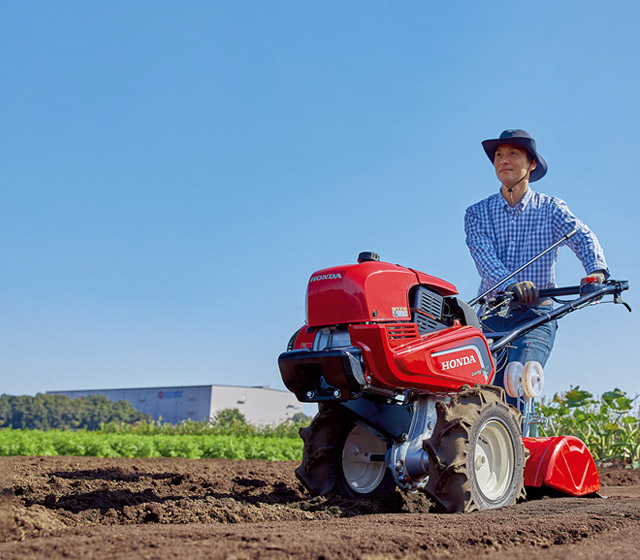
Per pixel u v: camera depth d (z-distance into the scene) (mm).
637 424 10055
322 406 4520
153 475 6074
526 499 4641
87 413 58656
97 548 2182
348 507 4094
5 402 56250
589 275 5207
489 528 2824
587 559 2314
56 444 11430
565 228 5574
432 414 4203
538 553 2396
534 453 4523
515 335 4934
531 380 4832
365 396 4430
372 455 4621
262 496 4527
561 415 10039
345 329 4051
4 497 4078
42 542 2311
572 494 4594
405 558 2238
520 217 5738
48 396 57750
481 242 5770
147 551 2135
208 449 11922
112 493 4180
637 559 2334
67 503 3807
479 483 3984
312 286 4172
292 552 2182
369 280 3977
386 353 3861
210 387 60938
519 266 5703
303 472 4453
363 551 2254
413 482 4102
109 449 11344
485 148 5820
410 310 4199
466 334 4383
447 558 2295
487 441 4098
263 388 63844
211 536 2455
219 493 4648
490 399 4031
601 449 9867
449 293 4547
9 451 10789
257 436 17609
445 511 3754
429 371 4027
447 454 3766
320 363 3877
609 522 3121
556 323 5398
